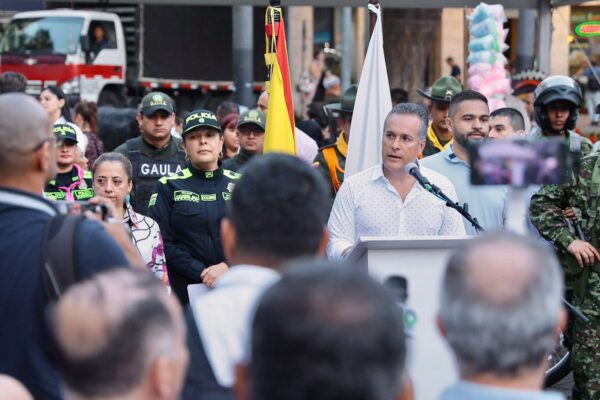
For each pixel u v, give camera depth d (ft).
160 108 43.21
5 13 131.64
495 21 54.75
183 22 115.44
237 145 51.78
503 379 13.39
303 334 11.37
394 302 12.01
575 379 34.55
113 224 21.74
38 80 115.34
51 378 19.31
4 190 19.98
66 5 124.57
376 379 11.43
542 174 16.80
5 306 19.36
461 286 13.37
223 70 116.57
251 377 11.85
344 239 32.19
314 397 11.34
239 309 16.30
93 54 116.57
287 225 16.53
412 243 23.91
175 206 36.19
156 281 13.76
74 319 12.85
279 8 42.16
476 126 37.04
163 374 12.87
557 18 119.44
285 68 41.45
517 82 67.26
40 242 19.51
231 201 16.98
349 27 118.01
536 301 13.12
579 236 34.63
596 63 119.14
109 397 12.82
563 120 38.60
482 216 36.32
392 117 31.96
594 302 33.73
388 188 32.04
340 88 117.91
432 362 23.63
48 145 20.36
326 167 44.01
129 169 34.35
